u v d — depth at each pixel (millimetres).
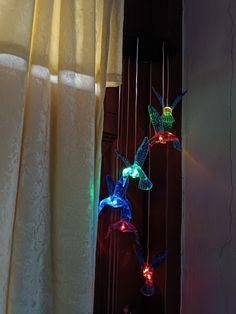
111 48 740
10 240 545
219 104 834
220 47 849
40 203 592
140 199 918
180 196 918
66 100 630
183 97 954
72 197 615
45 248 609
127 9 920
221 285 774
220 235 793
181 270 894
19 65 579
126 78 918
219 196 807
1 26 585
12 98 569
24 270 561
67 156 622
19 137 569
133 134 905
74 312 587
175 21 967
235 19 812
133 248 880
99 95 698
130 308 848
